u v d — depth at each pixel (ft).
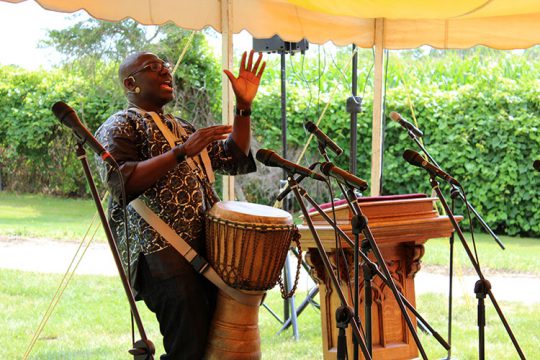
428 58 38.91
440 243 32.96
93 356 16.49
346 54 36.40
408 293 13.64
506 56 37.68
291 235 10.55
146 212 10.29
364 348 9.11
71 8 13.55
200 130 9.87
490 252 30.19
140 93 10.71
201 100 35.32
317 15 17.22
